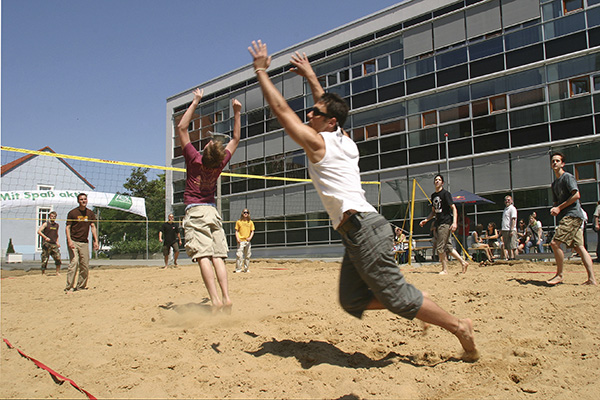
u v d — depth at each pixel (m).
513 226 11.60
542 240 13.59
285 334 3.82
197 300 5.73
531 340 3.53
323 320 4.32
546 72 17.36
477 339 3.65
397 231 16.11
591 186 16.06
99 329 4.05
